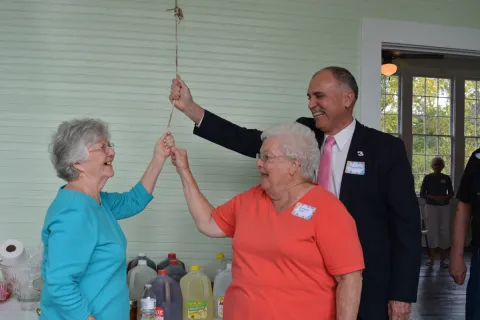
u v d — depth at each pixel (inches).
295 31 121.3
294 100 121.2
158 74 116.0
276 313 67.2
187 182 84.1
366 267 81.2
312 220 67.1
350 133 85.8
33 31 112.5
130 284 102.3
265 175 71.0
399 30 124.9
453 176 379.6
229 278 102.8
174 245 116.8
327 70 83.6
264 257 69.1
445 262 319.9
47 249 65.7
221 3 118.5
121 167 114.8
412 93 374.6
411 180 83.0
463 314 200.7
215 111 118.3
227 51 118.7
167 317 94.6
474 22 129.9
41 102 112.7
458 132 379.6
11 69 112.0
